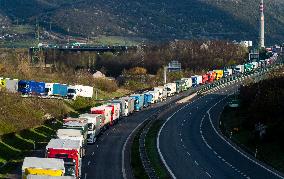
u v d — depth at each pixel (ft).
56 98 505.66
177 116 515.91
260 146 342.44
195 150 344.90
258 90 476.95
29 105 412.57
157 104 624.59
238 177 268.62
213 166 295.69
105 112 409.28
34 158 199.11
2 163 264.11
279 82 473.67
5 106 376.48
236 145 366.43
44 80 635.25
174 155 326.03
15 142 316.81
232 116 487.61
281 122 347.97
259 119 394.32
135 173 267.39
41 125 384.47
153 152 331.36
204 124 465.88
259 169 288.71
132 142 366.02
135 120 485.97
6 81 485.15
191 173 276.21
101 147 340.80
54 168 191.83
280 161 300.20
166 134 408.46
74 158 215.51
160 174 270.05
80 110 498.69
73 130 270.46
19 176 236.84
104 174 262.26
